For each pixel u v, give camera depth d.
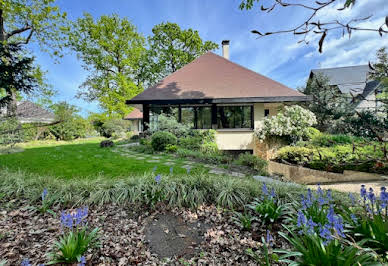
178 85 10.34
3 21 10.51
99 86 20.75
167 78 11.08
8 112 6.76
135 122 23.17
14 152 8.89
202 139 8.98
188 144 8.71
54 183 3.74
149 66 23.83
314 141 6.89
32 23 11.23
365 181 5.39
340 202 2.84
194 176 3.96
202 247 2.34
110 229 2.69
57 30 12.36
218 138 9.58
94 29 19.16
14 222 2.81
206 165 6.34
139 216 3.04
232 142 9.55
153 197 3.29
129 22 20.53
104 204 3.36
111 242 2.41
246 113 9.67
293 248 2.03
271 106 11.36
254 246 2.28
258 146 9.18
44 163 6.52
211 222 2.88
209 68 11.52
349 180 5.59
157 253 2.25
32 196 3.43
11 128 8.30
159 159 7.25
